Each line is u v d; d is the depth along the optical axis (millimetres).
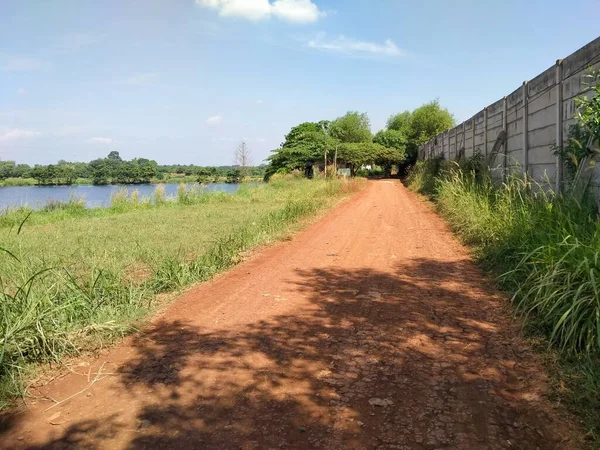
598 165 7117
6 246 9297
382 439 3021
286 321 5191
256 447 2963
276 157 42062
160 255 8281
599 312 3895
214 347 4523
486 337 4625
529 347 4316
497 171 13828
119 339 4773
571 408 3297
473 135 18141
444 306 5566
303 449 2938
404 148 51656
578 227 5457
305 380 3830
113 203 20812
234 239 9031
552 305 4523
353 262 8062
